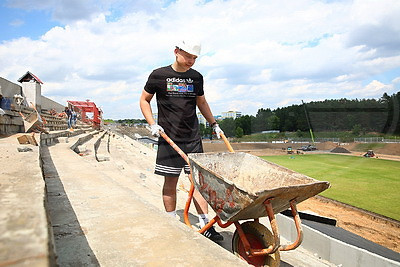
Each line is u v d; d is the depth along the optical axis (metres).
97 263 1.64
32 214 1.09
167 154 3.07
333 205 9.32
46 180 3.96
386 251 3.75
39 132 9.59
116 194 3.23
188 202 2.84
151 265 1.62
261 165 2.74
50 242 0.84
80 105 33.75
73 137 14.02
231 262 1.69
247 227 2.48
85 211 2.58
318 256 4.02
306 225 4.48
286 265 3.25
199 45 2.89
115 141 25.78
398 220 7.61
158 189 6.30
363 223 7.77
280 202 2.19
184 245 1.91
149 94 3.13
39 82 15.13
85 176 4.31
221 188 2.20
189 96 3.10
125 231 2.12
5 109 8.52
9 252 0.73
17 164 3.16
